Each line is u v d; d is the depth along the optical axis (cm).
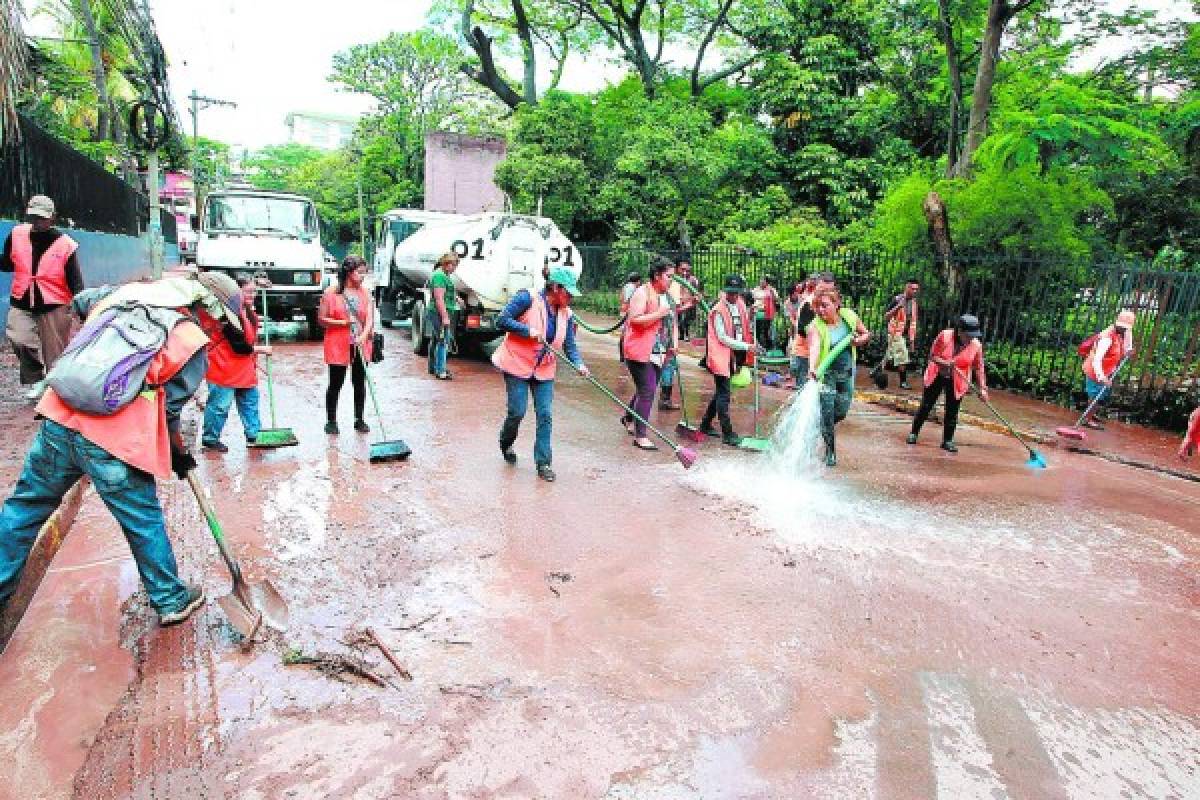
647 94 2622
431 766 279
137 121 1641
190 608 373
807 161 2108
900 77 2180
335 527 500
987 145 1331
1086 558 525
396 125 4000
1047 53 1608
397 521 516
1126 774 298
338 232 5497
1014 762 300
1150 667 381
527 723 306
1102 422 1014
